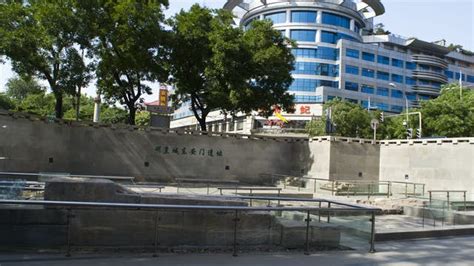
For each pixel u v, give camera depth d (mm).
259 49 28656
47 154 22062
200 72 28906
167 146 25172
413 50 101625
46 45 22672
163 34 26875
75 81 23719
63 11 22641
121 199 7777
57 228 7148
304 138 27969
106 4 24078
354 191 22125
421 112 51656
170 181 24984
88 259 6719
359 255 8227
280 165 28203
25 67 23281
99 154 23516
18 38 21891
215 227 7992
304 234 8547
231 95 26859
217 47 26594
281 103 30438
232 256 7504
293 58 30984
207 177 26047
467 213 15750
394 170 26391
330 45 83312
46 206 6781
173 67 28734
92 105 63719
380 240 9914
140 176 24375
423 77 94000
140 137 24562
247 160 27219
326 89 78062
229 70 26609
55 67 23766
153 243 7566
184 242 7777
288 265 7109
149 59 27094
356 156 26766
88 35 23797
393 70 90875
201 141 26062
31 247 7000
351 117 58750
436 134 50344
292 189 23375
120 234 7422
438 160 24000
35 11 23219
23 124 21328
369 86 86312
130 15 24531
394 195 22438
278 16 83562
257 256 7621
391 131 58219
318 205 11633
